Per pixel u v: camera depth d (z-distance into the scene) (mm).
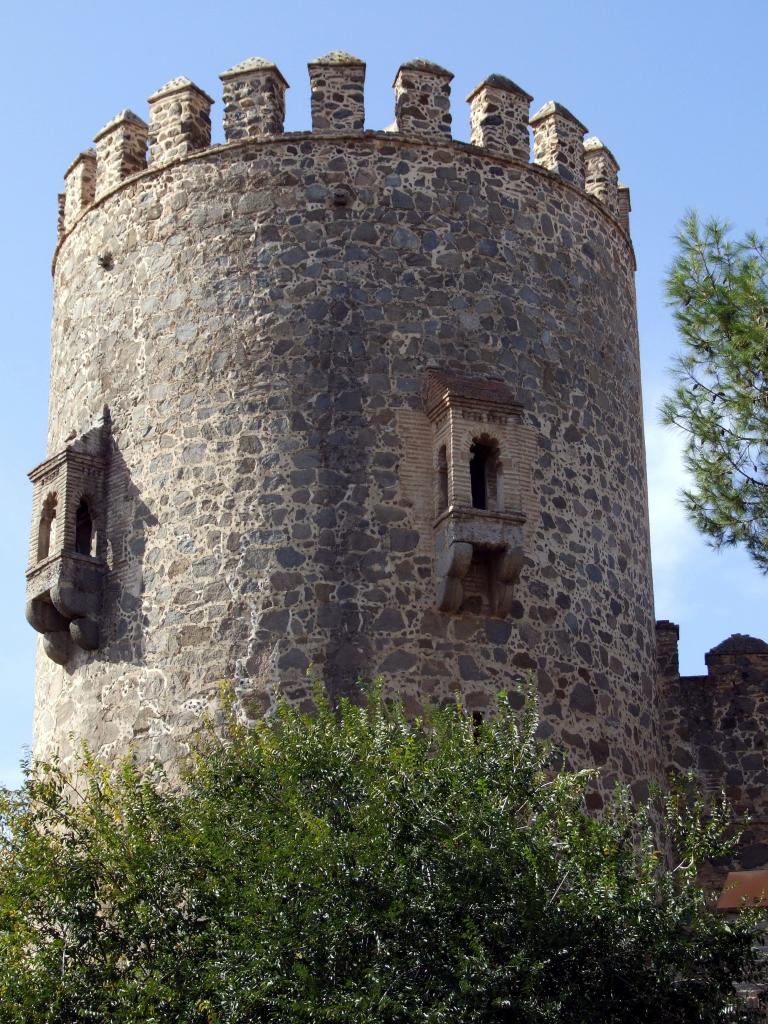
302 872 16203
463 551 22234
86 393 25141
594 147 26844
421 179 24516
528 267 24797
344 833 16641
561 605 23359
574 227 25625
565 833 17344
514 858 16625
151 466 23875
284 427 23250
